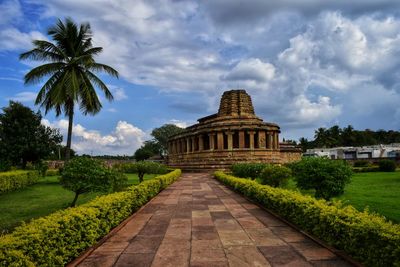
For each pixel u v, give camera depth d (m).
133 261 8.05
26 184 28.42
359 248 7.29
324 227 8.95
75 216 8.60
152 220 13.17
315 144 127.56
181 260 8.04
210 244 9.41
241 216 13.77
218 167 55.53
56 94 30.19
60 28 32.00
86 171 15.30
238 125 58.84
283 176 21.28
